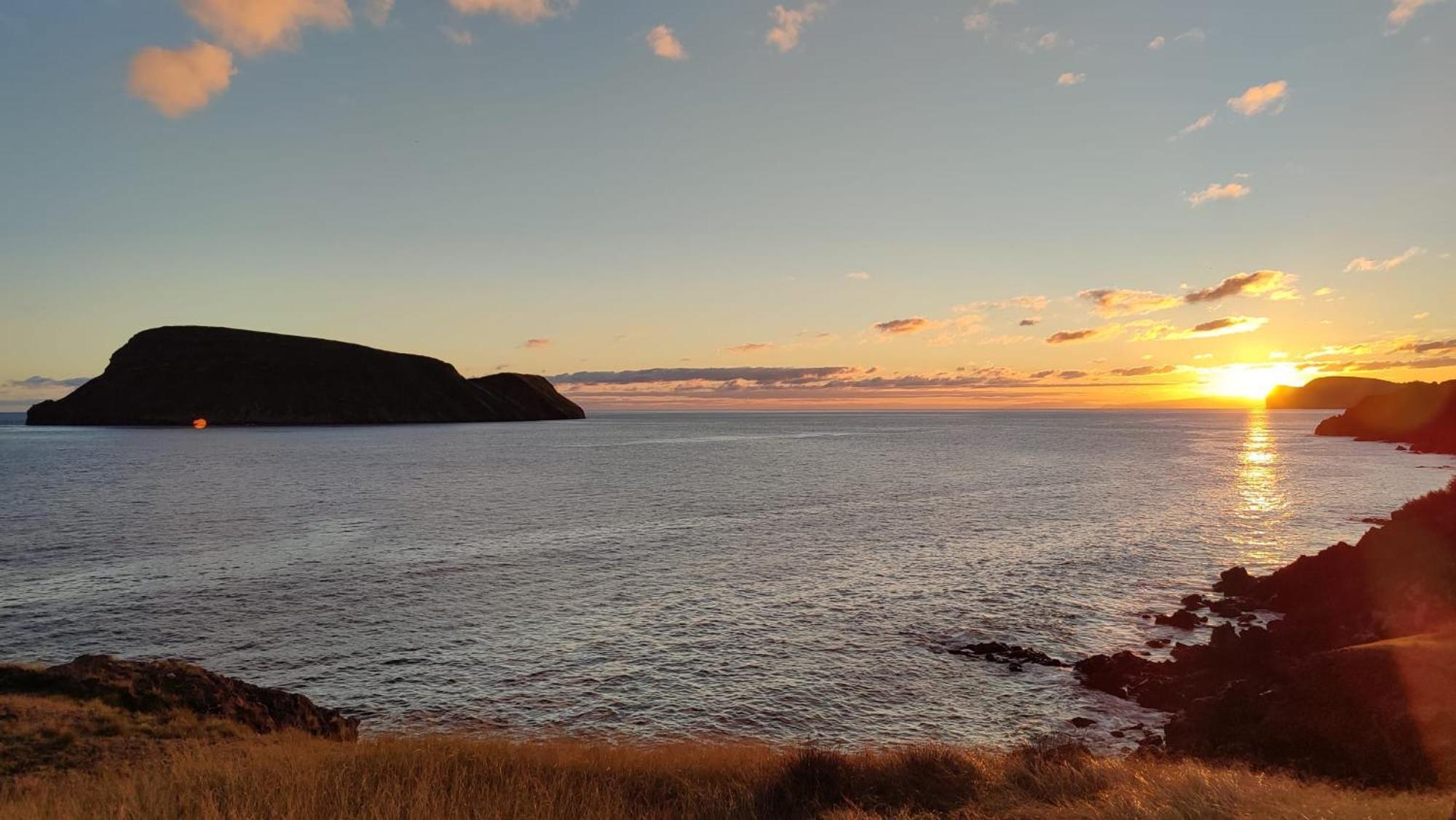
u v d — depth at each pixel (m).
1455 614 29.70
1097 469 119.81
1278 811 11.22
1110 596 42.53
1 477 104.00
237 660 32.72
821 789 14.19
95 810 12.07
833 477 107.94
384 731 25.97
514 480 103.31
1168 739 23.48
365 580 46.31
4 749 16.23
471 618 38.69
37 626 37.03
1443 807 11.34
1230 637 31.14
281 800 12.50
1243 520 68.69
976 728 26.34
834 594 42.97
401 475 109.38
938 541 58.38
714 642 35.03
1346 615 34.19
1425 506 42.06
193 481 100.00
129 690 20.50
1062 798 12.92
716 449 177.62
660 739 25.41
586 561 51.84
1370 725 19.28
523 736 25.50
